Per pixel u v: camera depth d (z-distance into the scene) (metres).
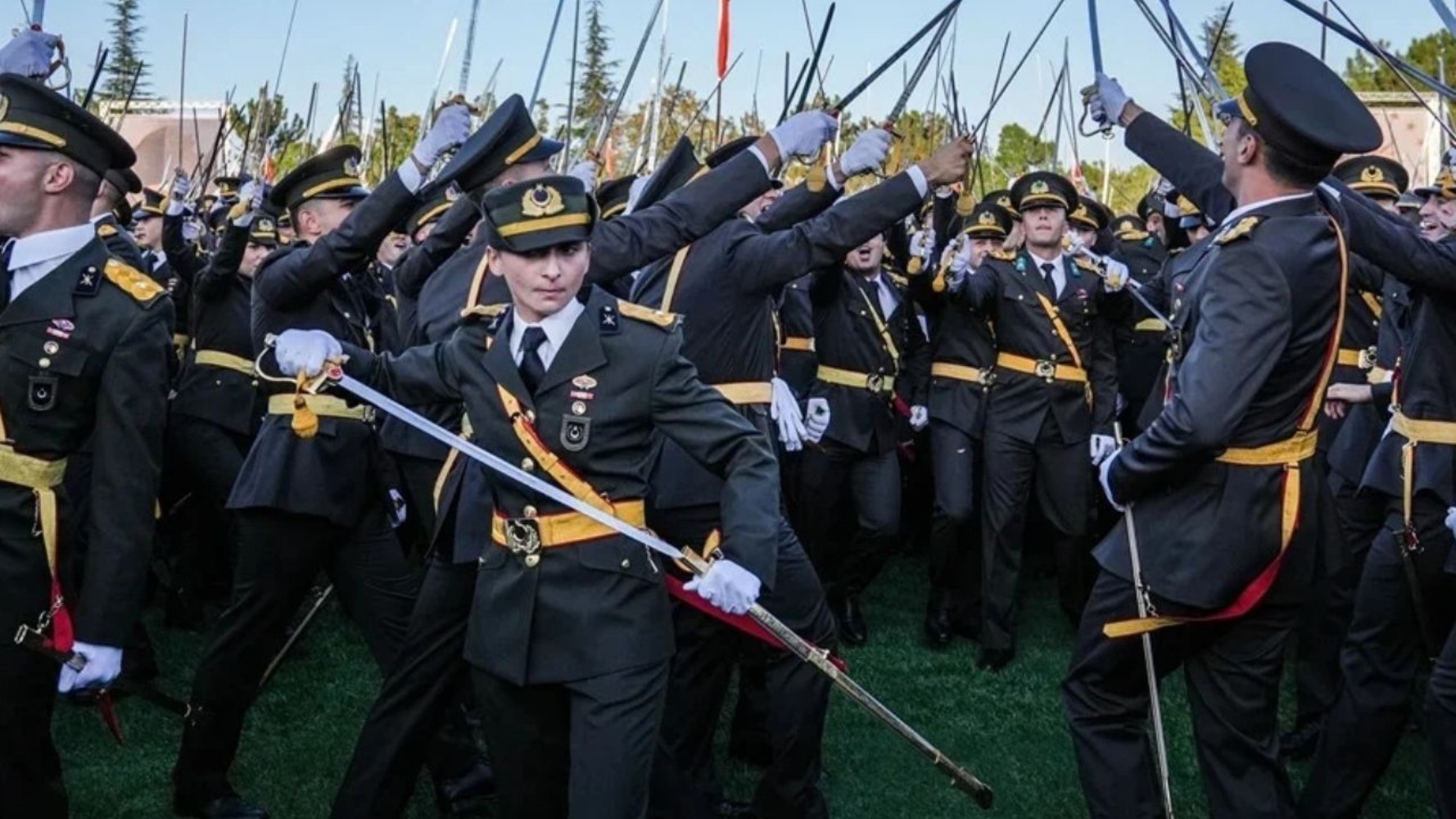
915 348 6.55
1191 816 4.27
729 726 5.02
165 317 3.08
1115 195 11.84
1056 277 5.84
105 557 2.96
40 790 3.04
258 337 4.09
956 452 5.82
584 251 2.98
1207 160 3.94
